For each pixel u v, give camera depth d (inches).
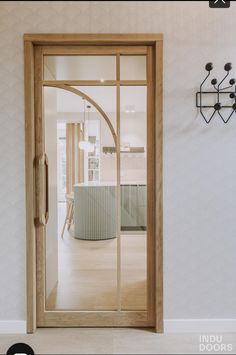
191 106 78.9
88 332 79.7
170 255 79.4
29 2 77.2
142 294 83.3
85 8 77.5
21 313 79.4
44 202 80.8
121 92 82.0
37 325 82.3
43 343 74.1
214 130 79.3
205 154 79.3
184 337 77.1
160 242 79.0
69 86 82.5
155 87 79.2
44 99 82.4
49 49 80.7
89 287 84.8
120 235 83.9
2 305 79.0
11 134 78.2
